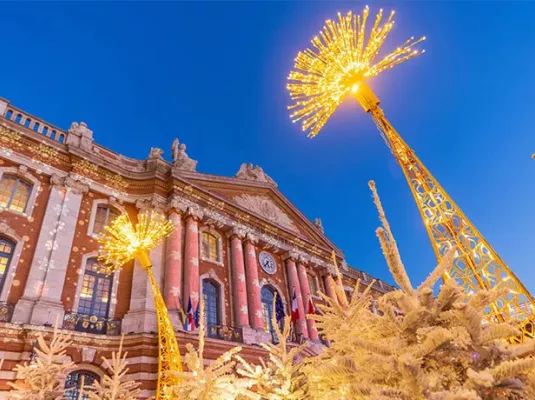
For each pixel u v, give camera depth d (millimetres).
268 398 6203
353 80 9430
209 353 17656
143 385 14477
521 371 2648
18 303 13984
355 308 5852
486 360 3059
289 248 28219
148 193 21281
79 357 14383
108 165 20141
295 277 26922
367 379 3307
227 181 26234
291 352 6727
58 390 10711
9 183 16609
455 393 2654
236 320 21250
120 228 14477
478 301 3451
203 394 6309
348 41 9320
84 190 18703
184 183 22406
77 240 17344
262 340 20922
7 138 17047
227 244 24297
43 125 18969
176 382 11336
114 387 11438
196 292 19125
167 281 18500
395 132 9508
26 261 15250
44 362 10938
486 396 2797
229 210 24984
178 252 19672
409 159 9477
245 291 22422
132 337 15523
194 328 17484
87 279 16984
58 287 15359
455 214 8586
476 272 7895
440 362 3195
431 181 8898
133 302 17125
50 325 14102
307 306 26312
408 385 2775
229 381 6586
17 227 15672
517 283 7117
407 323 3416
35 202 16781
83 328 15250
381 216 4594
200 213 22641
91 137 20891
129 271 18406
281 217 29750
